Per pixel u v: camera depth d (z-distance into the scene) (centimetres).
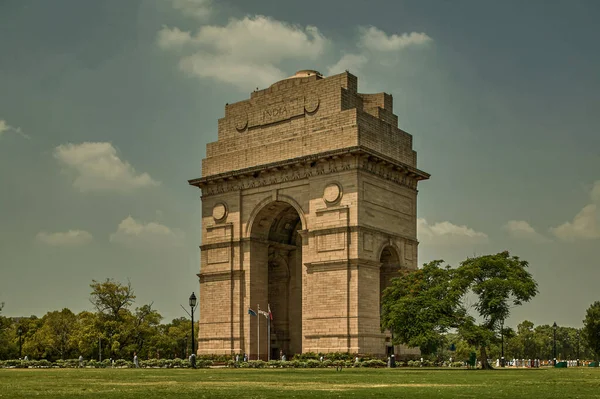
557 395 2950
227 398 2783
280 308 9819
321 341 8262
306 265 8531
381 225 8625
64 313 14838
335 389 3381
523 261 7350
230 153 9525
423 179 9444
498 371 6431
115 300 12338
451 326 6950
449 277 7212
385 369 7019
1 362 9194
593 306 14025
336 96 8700
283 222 9594
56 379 4584
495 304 6894
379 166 8700
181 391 3228
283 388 3472
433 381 4219
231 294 9181
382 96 9375
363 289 8188
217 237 9431
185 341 15825
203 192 9694
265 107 9344
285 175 8938
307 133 8862
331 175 8519
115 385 3766
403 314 7056
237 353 8994
